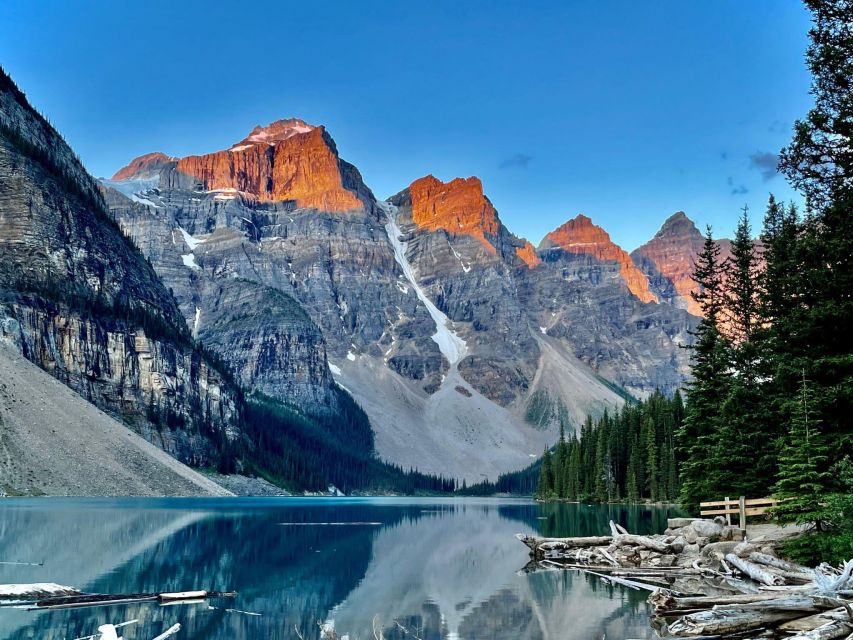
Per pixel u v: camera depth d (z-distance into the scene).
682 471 59.16
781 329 44.12
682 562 45.94
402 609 35.12
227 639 28.61
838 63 40.84
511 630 30.27
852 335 41.12
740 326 61.22
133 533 66.62
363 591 40.31
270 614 33.50
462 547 65.81
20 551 51.50
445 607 35.56
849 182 41.31
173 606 34.59
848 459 37.03
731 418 52.56
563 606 35.28
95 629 29.19
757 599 26.11
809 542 36.12
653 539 50.75
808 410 39.28
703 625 22.89
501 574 47.38
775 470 50.09
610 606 35.06
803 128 41.53
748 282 60.53
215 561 51.03
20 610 32.50
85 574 43.12
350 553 59.09
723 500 52.09
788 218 53.09
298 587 41.25
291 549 60.72
